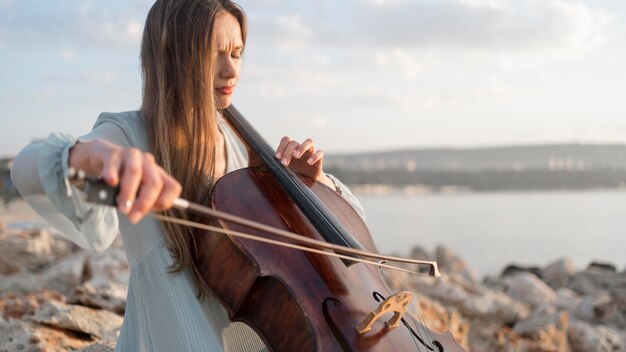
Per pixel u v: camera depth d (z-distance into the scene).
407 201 178.62
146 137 2.36
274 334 2.21
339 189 2.91
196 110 2.36
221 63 2.46
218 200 2.26
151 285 2.28
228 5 2.46
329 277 2.27
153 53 2.40
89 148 1.61
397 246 50.81
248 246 2.19
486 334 6.50
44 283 6.46
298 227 2.34
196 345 2.21
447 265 20.55
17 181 1.90
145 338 2.30
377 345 2.17
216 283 2.25
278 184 2.50
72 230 2.01
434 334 2.55
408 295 2.20
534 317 7.32
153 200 1.49
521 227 74.69
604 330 7.44
